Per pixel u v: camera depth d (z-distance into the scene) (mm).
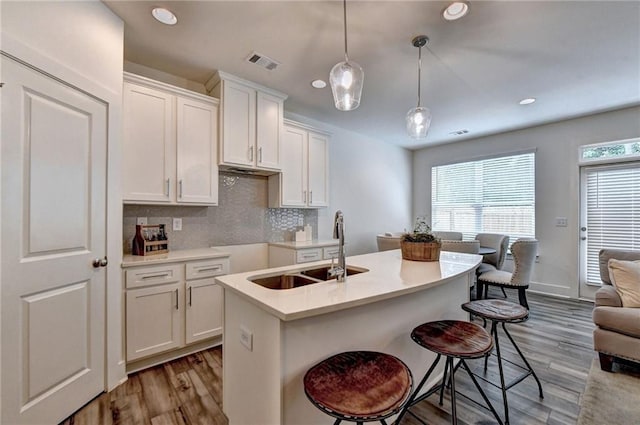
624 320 2070
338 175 4527
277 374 1175
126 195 2215
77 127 1699
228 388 1581
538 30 2113
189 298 2383
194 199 2602
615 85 3012
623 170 3742
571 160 4074
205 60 2537
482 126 4398
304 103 3533
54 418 1560
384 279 1618
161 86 2408
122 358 2051
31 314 1459
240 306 1475
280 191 3357
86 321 1763
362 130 4680
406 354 1725
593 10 1897
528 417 1669
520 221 4539
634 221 3660
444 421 1640
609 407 1751
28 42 1434
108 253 1910
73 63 1668
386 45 2305
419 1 1815
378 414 915
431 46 2322
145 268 2156
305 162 3648
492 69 2695
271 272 1791
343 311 1373
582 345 2594
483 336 1464
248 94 2918
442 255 2549
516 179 4594
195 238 2939
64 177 1623
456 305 2197
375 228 5152
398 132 4797
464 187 5242
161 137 2410
